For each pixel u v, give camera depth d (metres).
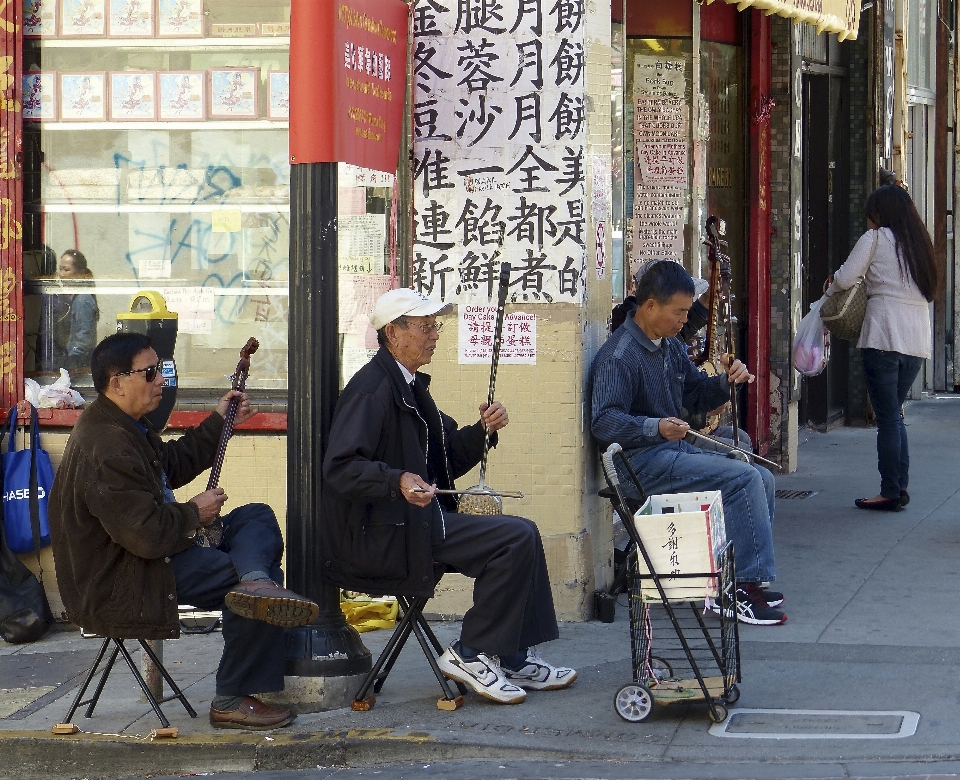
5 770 9.97
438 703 10.36
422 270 12.62
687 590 9.88
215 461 10.29
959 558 14.45
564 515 12.55
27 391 13.12
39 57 13.20
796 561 14.40
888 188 16.47
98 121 13.19
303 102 10.34
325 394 10.49
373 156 11.14
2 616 12.56
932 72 26.28
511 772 9.33
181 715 10.47
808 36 20.36
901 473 16.75
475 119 12.43
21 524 12.88
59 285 13.33
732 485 12.06
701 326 14.28
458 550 10.32
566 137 12.30
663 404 12.59
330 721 10.16
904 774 8.88
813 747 9.30
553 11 12.23
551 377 12.47
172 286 13.23
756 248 18.66
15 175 13.06
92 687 11.26
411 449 10.33
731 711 10.02
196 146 13.13
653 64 16.69
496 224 12.48
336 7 10.30
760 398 18.92
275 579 10.21
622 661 11.45
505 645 10.24
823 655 11.21
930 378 27.06
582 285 12.44
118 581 9.70
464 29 12.36
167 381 12.33
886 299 16.39
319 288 10.46
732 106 18.20
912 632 11.83
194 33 13.05
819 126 21.56
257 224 13.12
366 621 12.71
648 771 9.17
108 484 9.49
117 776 9.87
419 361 10.45
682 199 16.80
